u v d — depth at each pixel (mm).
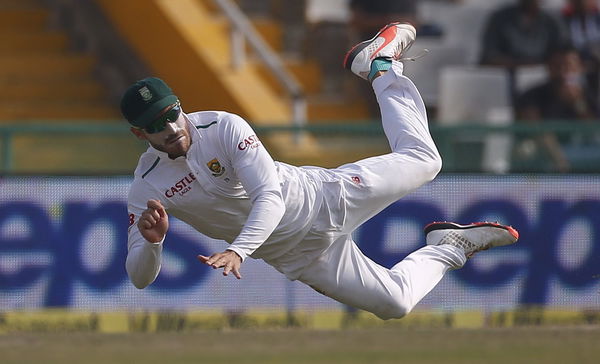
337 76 40312
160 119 14195
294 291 24344
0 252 24172
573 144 28875
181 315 24172
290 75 39531
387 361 18625
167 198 14898
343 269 15906
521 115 35906
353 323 24344
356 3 37500
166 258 24203
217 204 14906
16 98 37125
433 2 42531
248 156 14266
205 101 37625
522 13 37219
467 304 24562
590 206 25078
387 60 16359
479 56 37875
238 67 37719
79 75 38656
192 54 37969
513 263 24797
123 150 27766
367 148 28422
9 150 27328
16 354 19750
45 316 24109
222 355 19531
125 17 39219
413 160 15805
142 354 19734
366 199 15633
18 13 39719
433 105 37938
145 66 38812
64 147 27578
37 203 24297
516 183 24984
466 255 16812
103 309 24188
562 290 24938
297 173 15359
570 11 38562
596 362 18422
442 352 19609
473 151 28641
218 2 36938
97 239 24359
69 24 40062
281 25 41375
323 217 15422
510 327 23875
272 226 14023
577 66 36000
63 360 18781
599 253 25078
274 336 22297
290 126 28125
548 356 19016
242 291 24297
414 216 24719
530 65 37219
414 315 24375
